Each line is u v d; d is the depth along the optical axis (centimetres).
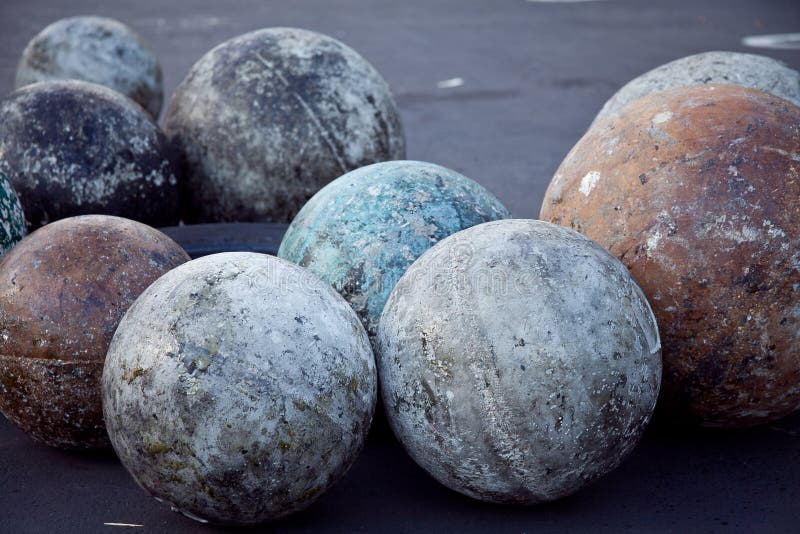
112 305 228
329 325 213
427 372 213
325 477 213
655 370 216
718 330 226
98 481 230
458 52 611
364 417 216
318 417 209
